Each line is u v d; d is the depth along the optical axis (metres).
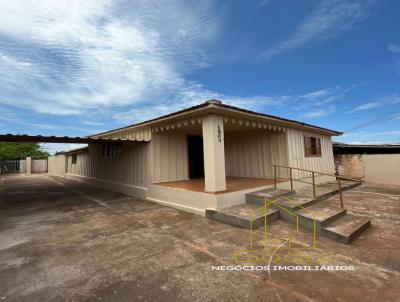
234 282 2.72
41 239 4.22
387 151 14.23
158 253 3.55
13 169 24.78
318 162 10.21
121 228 4.81
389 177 10.56
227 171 9.89
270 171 8.66
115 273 2.95
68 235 4.42
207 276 2.86
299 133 9.10
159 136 7.98
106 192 9.77
